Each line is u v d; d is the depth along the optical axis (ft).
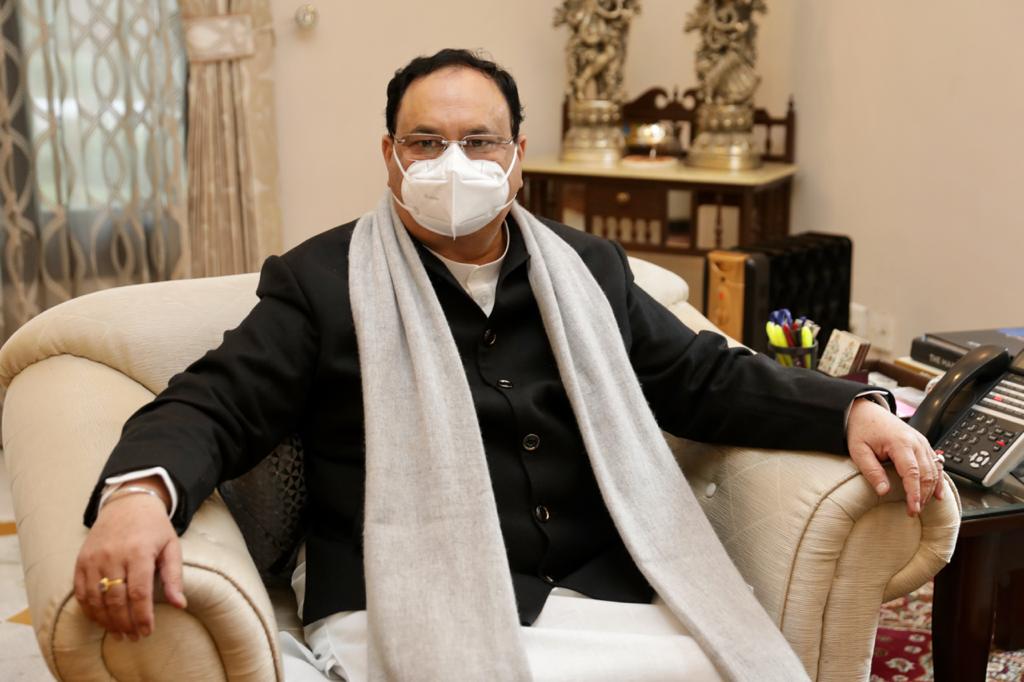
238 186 11.94
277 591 5.42
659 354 5.53
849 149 12.28
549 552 5.00
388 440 4.73
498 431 5.10
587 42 12.53
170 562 3.76
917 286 11.45
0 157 10.53
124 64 10.96
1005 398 5.46
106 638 3.76
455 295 5.20
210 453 4.38
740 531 5.08
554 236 5.58
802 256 9.47
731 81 12.09
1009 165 10.09
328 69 12.83
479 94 5.09
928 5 10.93
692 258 13.15
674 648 4.52
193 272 11.87
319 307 5.03
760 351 8.50
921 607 7.90
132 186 11.21
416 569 4.51
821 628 4.80
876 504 4.71
